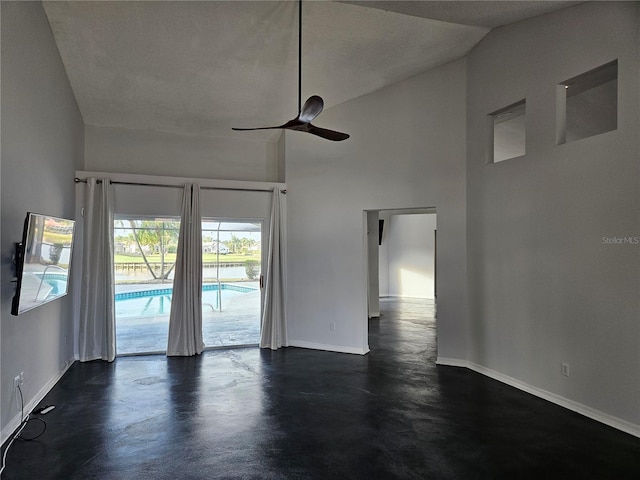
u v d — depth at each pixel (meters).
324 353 6.34
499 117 5.40
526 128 4.64
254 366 5.64
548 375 4.34
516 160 4.77
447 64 5.76
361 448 3.31
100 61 5.19
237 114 6.48
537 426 3.70
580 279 3.98
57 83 4.88
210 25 4.74
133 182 6.12
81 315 5.79
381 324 8.72
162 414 3.98
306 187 6.73
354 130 6.41
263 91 6.01
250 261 6.89
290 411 4.07
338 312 6.46
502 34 4.95
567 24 4.18
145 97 5.94
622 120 3.62
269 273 6.68
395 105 6.12
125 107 6.12
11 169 3.51
